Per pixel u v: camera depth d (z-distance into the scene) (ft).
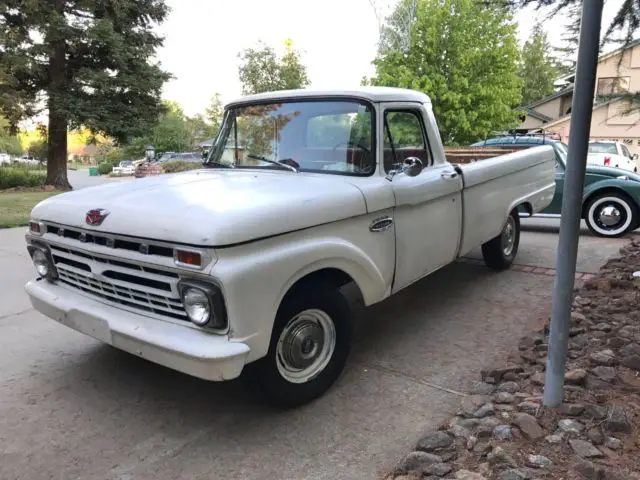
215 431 9.63
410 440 9.18
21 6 58.80
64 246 10.42
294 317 9.80
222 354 8.04
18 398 10.84
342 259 10.24
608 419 8.42
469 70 64.69
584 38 7.73
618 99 13.44
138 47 67.82
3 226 31.12
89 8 64.39
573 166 8.07
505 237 19.40
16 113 64.23
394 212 11.73
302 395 10.17
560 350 8.74
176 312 8.86
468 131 64.23
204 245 8.02
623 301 14.35
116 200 10.01
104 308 9.82
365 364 12.23
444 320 14.99
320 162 12.15
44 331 14.52
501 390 10.09
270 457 8.82
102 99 66.28
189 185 10.70
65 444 9.27
